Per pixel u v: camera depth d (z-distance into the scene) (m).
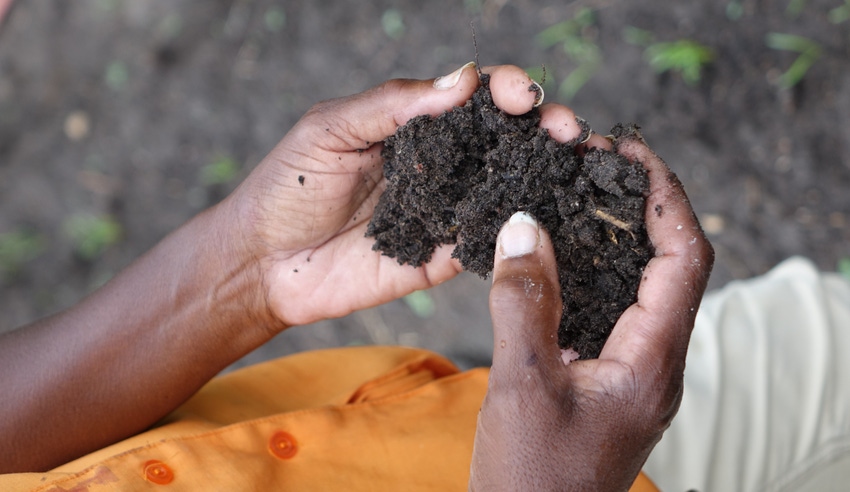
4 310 1.32
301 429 0.60
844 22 1.00
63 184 1.39
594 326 0.58
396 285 0.63
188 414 0.63
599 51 1.11
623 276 0.57
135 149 1.37
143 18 1.43
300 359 0.68
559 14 1.14
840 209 0.98
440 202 0.60
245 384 0.66
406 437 0.61
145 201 1.33
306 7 1.32
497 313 0.53
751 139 1.02
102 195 1.35
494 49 1.17
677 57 1.03
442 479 0.60
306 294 0.63
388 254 0.62
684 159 1.05
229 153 1.32
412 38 1.23
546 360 0.53
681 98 1.06
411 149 0.59
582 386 0.53
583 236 0.58
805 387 0.73
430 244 0.62
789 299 0.76
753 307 0.75
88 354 0.62
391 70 1.23
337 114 0.59
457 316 1.11
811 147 1.00
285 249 0.62
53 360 0.62
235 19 1.37
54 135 1.42
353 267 0.63
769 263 1.00
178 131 1.35
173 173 1.34
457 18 1.20
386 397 0.63
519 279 0.54
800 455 0.71
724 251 1.02
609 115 1.08
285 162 0.60
